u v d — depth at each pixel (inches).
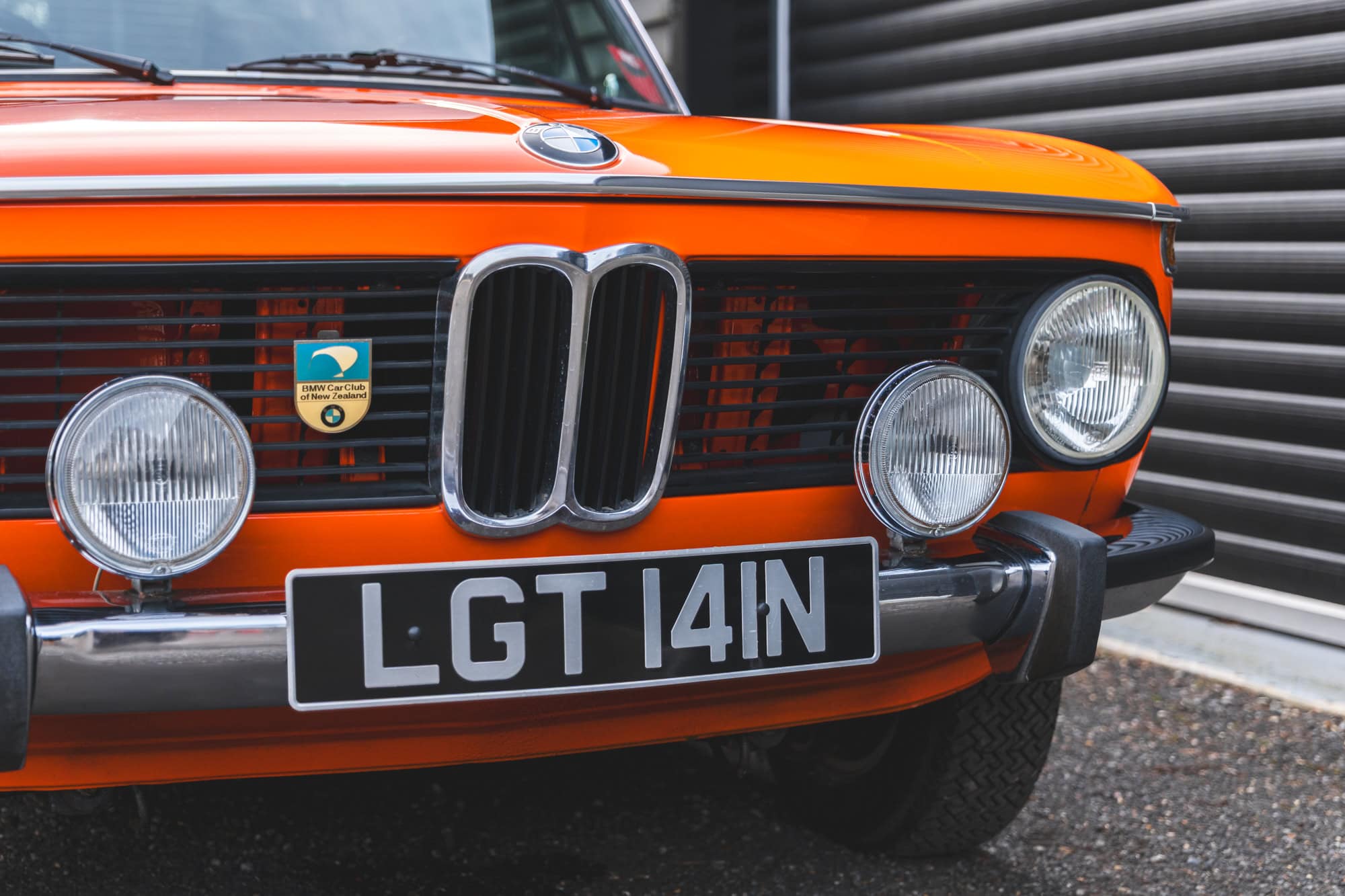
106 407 52.6
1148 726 111.1
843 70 185.0
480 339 58.9
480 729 62.6
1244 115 133.3
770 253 63.4
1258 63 131.6
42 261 53.7
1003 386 69.1
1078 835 89.8
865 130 81.0
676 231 61.2
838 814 87.0
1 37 83.7
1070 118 151.7
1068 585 65.4
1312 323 129.0
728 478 65.2
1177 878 83.5
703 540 64.6
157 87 82.7
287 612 55.5
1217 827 91.3
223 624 54.7
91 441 52.5
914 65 172.7
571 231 59.0
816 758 88.2
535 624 58.7
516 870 82.2
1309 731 110.0
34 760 58.4
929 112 170.9
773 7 193.8
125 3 87.9
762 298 68.4
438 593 57.5
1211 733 109.4
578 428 61.1
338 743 61.6
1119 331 70.9
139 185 54.0
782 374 70.9
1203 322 138.9
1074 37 150.2
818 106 190.4
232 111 68.7
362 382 58.8
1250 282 134.3
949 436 65.3
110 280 54.7
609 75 104.0
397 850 84.6
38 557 55.8
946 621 65.5
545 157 59.9
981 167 70.9
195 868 81.6
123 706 54.2
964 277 69.8
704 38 219.5
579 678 59.4
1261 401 134.0
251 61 87.9
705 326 68.1
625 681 60.1
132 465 53.2
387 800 92.5
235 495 54.8
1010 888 81.6
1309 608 130.4
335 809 90.9
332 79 88.4
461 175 57.3
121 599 55.1
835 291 66.9
